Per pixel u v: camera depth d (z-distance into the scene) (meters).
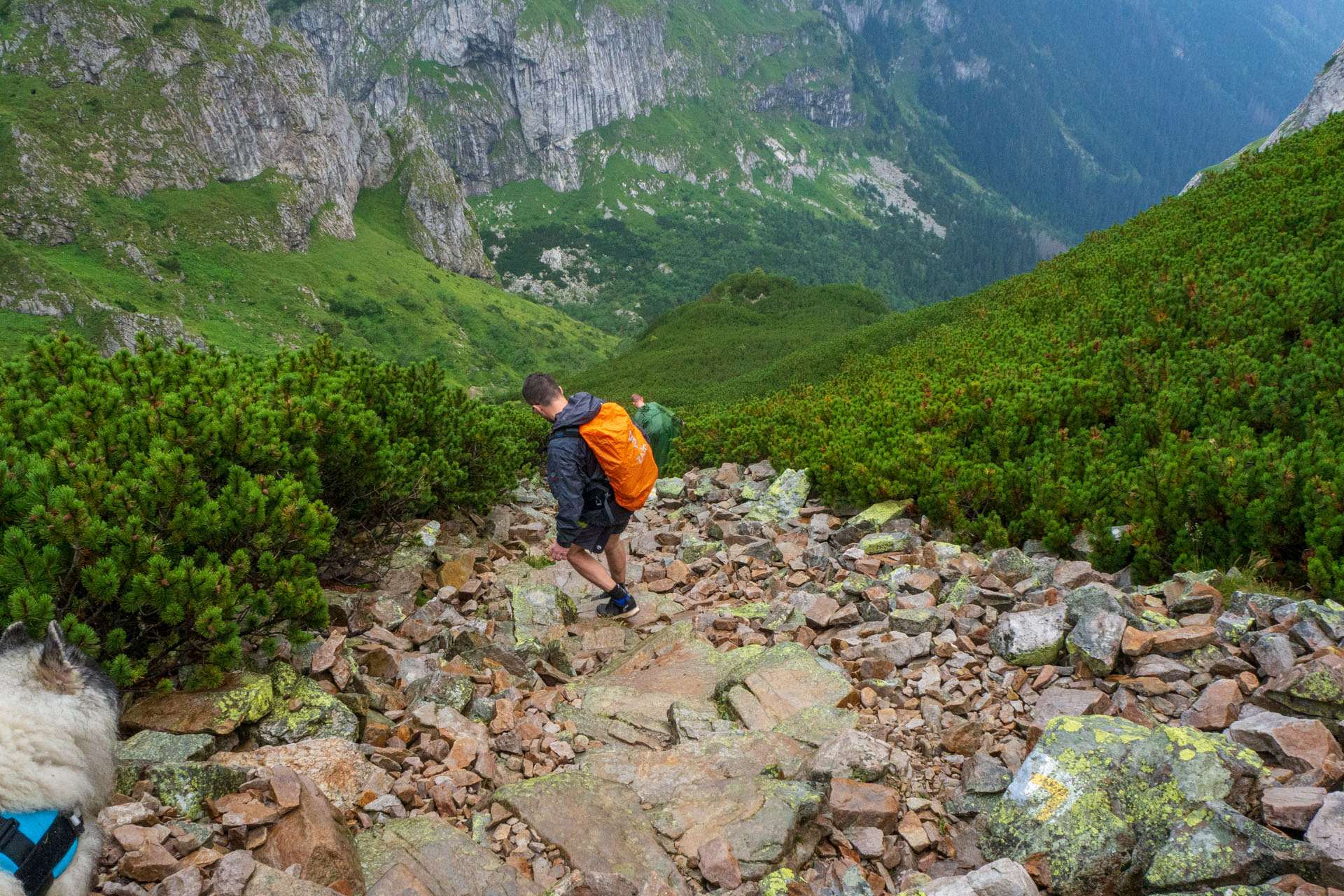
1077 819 3.09
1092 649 4.41
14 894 1.85
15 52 184.75
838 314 131.50
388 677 4.80
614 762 3.93
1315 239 12.73
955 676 4.75
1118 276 16.59
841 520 9.19
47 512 3.53
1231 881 2.74
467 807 3.60
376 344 190.38
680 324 137.12
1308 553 5.63
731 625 6.20
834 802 3.44
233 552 4.53
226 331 165.62
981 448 9.43
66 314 139.12
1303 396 7.76
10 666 2.06
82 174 177.25
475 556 7.67
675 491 11.80
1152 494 6.71
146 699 3.71
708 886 3.10
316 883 2.69
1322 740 3.28
